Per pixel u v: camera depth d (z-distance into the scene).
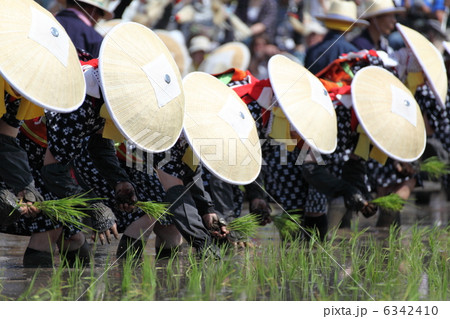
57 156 13.98
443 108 20.11
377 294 12.56
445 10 32.06
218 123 15.28
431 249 17.05
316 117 16.73
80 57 15.16
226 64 30.97
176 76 14.34
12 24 12.50
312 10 34.09
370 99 18.02
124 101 13.52
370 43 24.52
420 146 18.39
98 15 20.02
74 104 12.80
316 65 24.48
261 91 17.06
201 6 32.03
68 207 14.03
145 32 14.34
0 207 13.15
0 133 13.49
